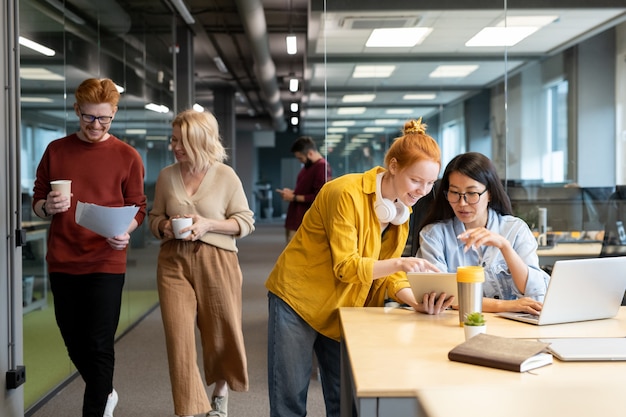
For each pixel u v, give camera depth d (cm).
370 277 228
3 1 288
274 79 1454
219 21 1110
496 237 244
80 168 299
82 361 296
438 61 474
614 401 136
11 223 294
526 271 246
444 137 514
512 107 494
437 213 270
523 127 495
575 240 476
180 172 316
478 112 502
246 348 509
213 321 315
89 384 295
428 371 168
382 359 179
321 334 262
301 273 248
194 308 312
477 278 217
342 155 560
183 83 1024
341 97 509
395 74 486
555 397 140
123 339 550
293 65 1566
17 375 295
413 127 237
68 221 293
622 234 483
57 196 275
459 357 176
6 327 293
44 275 389
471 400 140
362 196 236
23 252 357
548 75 475
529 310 238
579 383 157
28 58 363
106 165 302
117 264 297
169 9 803
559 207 491
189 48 1034
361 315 236
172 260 308
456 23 443
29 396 359
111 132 529
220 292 312
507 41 475
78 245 292
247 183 2830
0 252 288
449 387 154
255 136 3009
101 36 509
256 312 664
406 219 241
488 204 263
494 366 171
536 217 489
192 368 304
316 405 372
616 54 473
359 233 236
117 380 426
